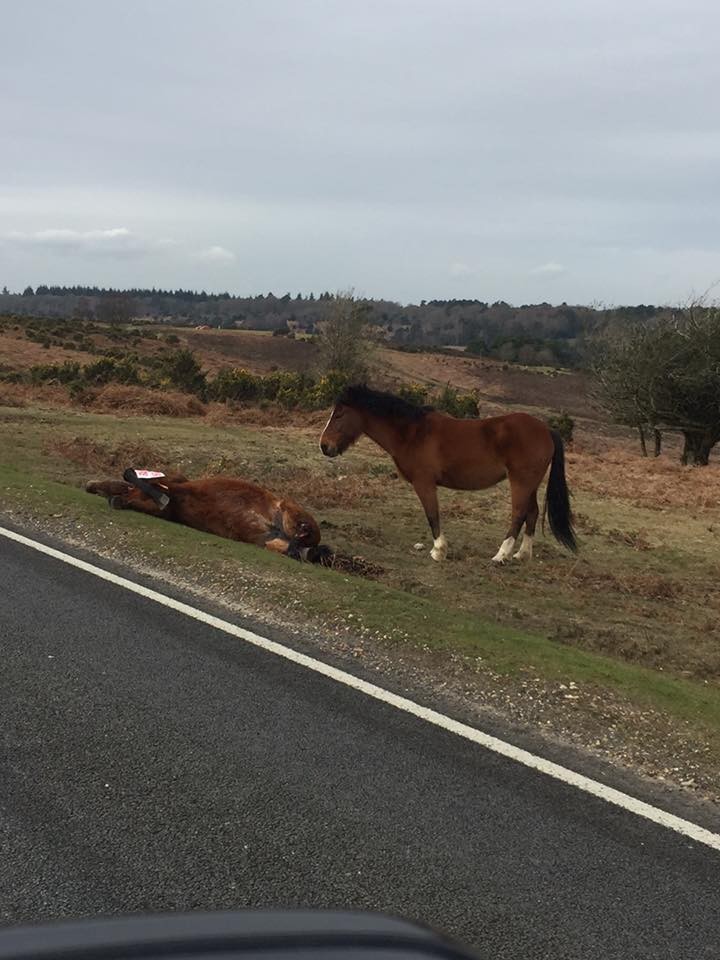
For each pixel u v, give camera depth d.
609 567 10.46
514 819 3.96
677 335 27.17
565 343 95.25
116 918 1.34
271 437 19.83
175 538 8.72
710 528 13.25
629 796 4.29
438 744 4.70
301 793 4.04
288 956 1.23
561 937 3.13
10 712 4.70
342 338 49.72
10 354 48.84
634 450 34.25
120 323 105.88
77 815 3.70
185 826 3.67
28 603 6.68
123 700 4.97
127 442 16.70
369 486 14.42
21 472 12.55
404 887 3.37
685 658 7.32
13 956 1.16
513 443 9.47
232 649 5.96
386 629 6.45
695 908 3.38
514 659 6.00
